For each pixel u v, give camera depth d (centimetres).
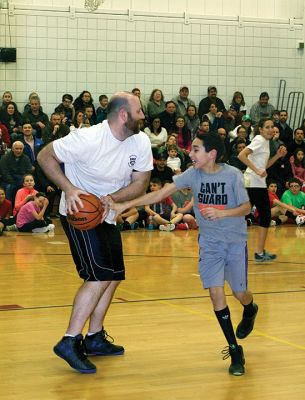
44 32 1532
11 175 1291
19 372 420
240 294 453
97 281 432
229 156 1455
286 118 1562
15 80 1520
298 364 441
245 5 1669
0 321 550
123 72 1590
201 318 566
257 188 855
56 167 429
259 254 896
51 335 507
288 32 1695
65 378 409
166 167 1365
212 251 437
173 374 419
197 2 1636
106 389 389
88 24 1558
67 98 1475
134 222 1281
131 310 595
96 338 460
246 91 1681
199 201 445
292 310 602
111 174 437
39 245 1045
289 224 1399
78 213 420
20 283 725
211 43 1647
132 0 1591
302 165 1483
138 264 865
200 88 1648
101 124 435
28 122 1434
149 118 1514
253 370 427
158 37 1608
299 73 1703
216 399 372
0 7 1501
